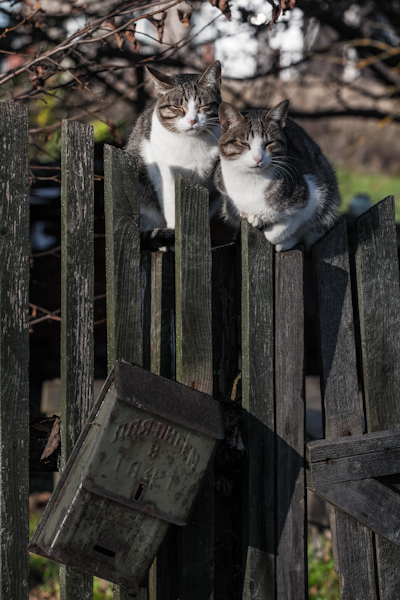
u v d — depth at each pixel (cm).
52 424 185
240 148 255
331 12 552
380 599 218
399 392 228
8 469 169
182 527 188
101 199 436
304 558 206
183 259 186
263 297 199
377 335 225
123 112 625
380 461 212
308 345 536
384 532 213
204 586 192
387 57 564
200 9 467
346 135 1060
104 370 497
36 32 407
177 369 191
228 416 198
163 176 308
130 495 160
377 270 224
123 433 157
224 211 283
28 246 170
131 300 182
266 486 201
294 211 260
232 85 603
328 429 215
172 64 483
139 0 290
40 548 161
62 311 175
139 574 165
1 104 164
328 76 688
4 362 167
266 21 444
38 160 463
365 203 805
